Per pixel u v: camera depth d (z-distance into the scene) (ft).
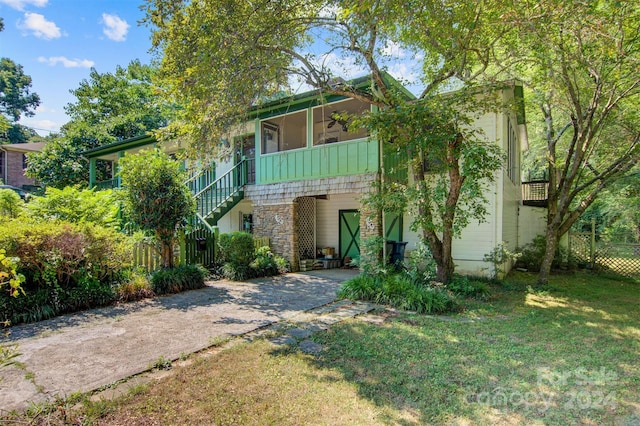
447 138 19.75
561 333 15.81
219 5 19.84
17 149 83.76
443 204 25.27
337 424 8.62
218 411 9.10
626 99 28.27
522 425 8.69
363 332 15.58
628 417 9.08
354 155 31.12
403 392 10.22
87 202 27.73
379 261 27.76
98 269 20.83
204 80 20.48
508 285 27.12
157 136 27.99
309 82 24.56
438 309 19.21
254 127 39.40
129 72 82.89
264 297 22.85
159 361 12.08
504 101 29.84
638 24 22.04
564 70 25.29
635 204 43.47
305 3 21.48
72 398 9.47
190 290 24.93
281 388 10.37
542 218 48.67
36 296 17.65
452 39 21.93
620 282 30.30
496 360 12.66
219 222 48.39
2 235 17.25
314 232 41.57
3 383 10.52
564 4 18.76
